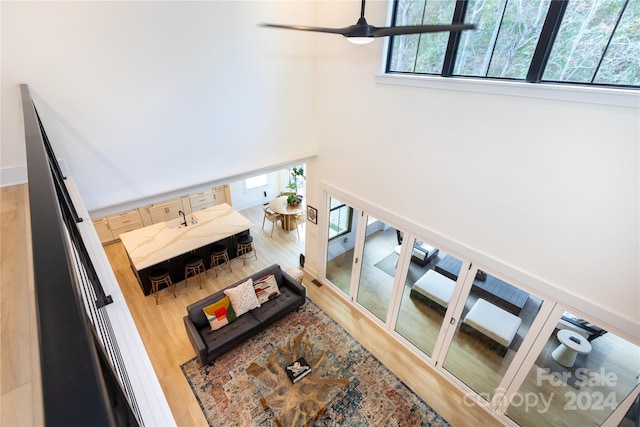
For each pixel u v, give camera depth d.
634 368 2.57
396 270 4.18
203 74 3.40
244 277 5.76
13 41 2.39
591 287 2.51
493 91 2.62
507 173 2.75
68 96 2.72
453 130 3.02
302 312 4.97
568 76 2.34
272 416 3.52
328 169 4.68
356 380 3.93
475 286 3.42
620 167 2.17
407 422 3.51
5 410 0.93
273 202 7.16
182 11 3.05
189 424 3.46
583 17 2.18
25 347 1.14
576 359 2.92
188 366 4.05
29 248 1.72
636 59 2.04
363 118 3.88
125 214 6.58
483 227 3.08
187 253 5.56
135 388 1.28
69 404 0.33
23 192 2.49
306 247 5.79
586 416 3.03
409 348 4.34
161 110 3.25
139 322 4.73
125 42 2.84
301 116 4.46
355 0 3.48
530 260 2.83
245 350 4.29
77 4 2.54
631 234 2.23
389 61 3.48
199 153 3.70
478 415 3.59
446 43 2.92
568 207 2.47
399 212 3.87
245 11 3.46
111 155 3.10
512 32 2.51
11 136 2.58
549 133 2.42
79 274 1.15
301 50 4.08
